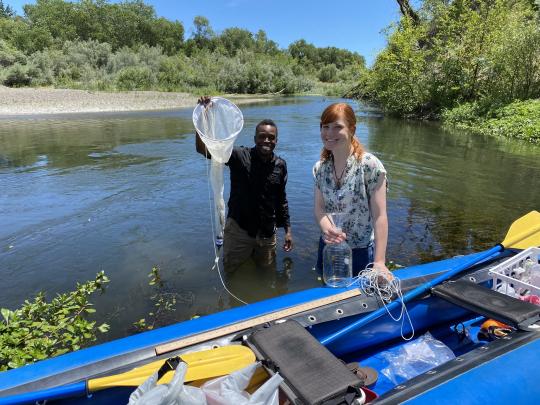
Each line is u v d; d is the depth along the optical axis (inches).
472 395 74.6
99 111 925.8
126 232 220.1
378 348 112.2
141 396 62.0
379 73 808.9
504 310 95.4
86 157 407.2
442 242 203.9
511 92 627.5
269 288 165.9
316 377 73.6
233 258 175.0
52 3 2618.1
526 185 306.7
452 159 395.9
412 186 303.4
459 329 119.7
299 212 245.6
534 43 592.1
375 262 108.8
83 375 79.7
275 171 166.9
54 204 265.9
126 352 85.4
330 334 101.0
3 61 1407.5
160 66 1660.9
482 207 257.6
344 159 110.1
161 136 540.4
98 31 2586.1
